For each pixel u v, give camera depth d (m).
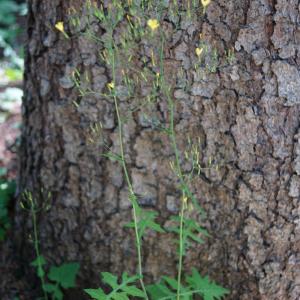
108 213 2.47
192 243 2.42
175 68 2.22
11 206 2.97
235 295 2.44
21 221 2.74
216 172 2.31
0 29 5.86
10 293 2.68
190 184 2.35
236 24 2.13
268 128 2.20
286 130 2.19
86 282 2.59
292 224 2.29
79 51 2.31
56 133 2.47
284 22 2.09
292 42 2.11
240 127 2.23
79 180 2.48
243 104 2.20
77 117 2.40
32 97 2.53
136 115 2.31
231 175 2.30
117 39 2.23
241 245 2.37
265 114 2.19
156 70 2.24
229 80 2.19
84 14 2.25
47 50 2.39
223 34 2.15
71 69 2.35
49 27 2.36
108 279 2.08
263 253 2.34
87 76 2.23
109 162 2.40
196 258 2.44
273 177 2.25
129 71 2.26
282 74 2.14
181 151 2.32
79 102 2.38
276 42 2.12
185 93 2.24
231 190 2.32
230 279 2.43
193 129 2.28
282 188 2.25
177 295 2.12
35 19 2.41
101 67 2.29
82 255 2.57
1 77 4.91
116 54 2.24
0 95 4.46
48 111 2.47
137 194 2.41
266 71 2.15
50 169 2.54
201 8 2.13
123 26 2.20
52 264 2.66
